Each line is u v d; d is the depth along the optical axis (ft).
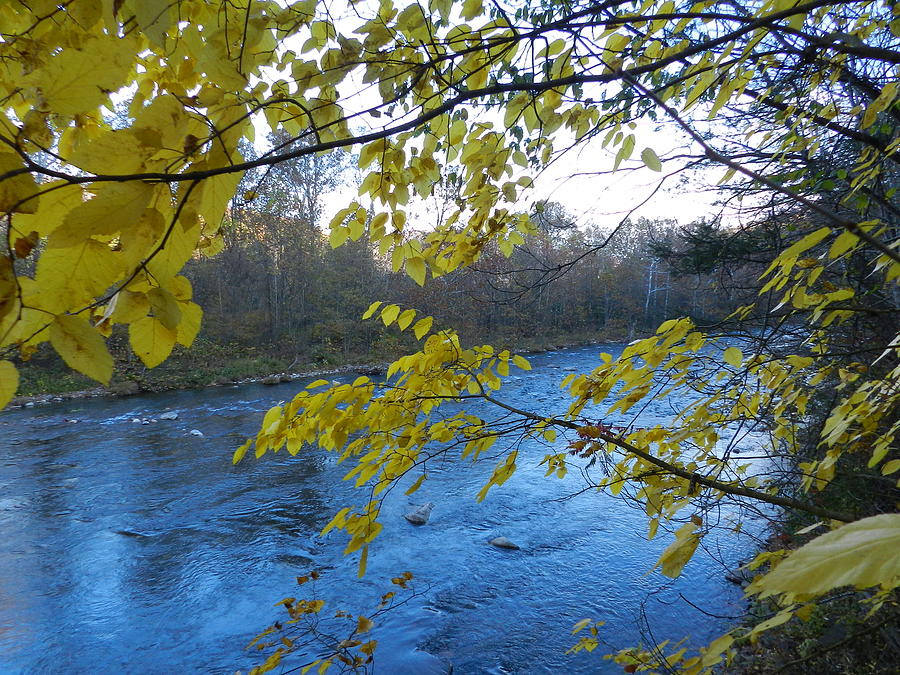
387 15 4.40
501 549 23.91
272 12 3.45
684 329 4.99
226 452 37.91
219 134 2.15
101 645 18.48
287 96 3.76
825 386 9.07
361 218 5.09
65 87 1.83
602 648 17.19
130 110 3.78
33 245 1.93
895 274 3.63
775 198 10.73
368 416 4.82
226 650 18.11
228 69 2.34
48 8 2.63
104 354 1.93
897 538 1.02
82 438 41.50
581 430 4.98
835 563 1.03
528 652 17.47
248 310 89.97
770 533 9.48
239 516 27.89
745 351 6.76
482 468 33.12
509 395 44.04
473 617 19.33
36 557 23.91
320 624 19.11
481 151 5.32
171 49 3.18
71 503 29.53
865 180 6.22
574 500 28.30
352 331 90.38
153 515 28.04
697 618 17.35
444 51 4.52
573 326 93.61
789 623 12.00
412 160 5.11
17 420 47.78
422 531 25.82
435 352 5.07
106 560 23.67
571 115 5.14
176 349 74.33
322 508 28.71
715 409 6.20
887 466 4.40
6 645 18.52
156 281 2.17
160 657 17.87
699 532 3.92
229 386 66.64
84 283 2.00
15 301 1.80
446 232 5.82
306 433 4.78
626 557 22.58
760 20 3.04
